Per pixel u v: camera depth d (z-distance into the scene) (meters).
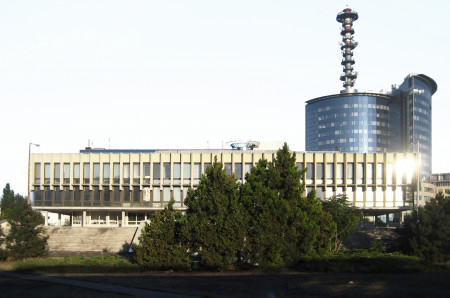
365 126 195.00
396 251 42.44
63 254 55.00
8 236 43.75
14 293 24.67
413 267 34.59
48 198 77.56
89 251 58.38
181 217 38.66
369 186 75.19
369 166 75.62
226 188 37.97
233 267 36.94
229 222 36.44
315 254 37.50
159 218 38.28
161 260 36.88
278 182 39.38
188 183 76.38
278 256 36.66
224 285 27.39
